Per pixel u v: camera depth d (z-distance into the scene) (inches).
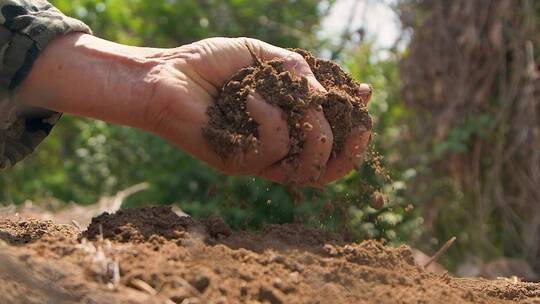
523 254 64.9
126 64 31.3
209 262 26.3
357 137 31.3
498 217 67.9
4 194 95.3
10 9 30.2
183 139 31.1
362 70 80.9
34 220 34.5
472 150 67.6
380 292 26.3
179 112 30.8
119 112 31.2
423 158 68.9
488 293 29.7
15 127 32.0
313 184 31.2
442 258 65.9
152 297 24.7
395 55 72.1
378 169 34.1
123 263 25.8
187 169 75.9
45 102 31.2
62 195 91.5
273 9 94.1
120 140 91.2
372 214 48.6
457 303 26.6
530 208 65.1
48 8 31.2
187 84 30.9
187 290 24.9
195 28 90.0
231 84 30.8
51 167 110.4
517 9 65.4
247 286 25.3
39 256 26.0
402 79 70.2
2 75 30.2
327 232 29.8
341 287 26.2
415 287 27.1
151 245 27.4
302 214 48.7
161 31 91.1
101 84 31.0
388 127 76.0
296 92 30.5
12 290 23.8
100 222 29.3
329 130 30.6
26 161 104.3
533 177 64.7
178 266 25.9
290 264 26.6
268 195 51.4
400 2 71.3
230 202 39.3
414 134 69.9
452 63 67.6
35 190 96.0
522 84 65.1
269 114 30.2
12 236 29.8
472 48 66.2
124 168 90.5
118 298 24.4
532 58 64.3
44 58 30.7
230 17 92.0
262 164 30.6
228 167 30.9
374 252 28.6
